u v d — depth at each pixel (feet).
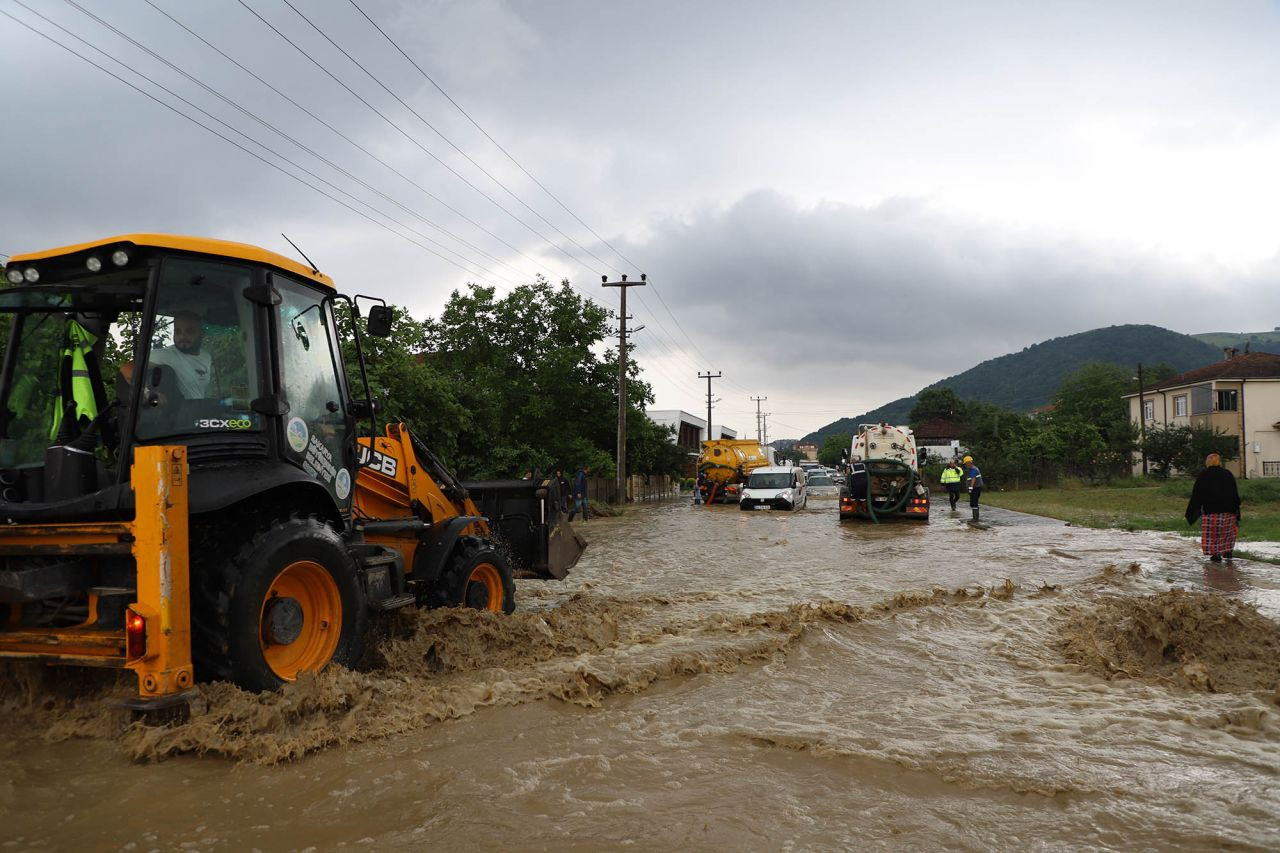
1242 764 13.98
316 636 17.87
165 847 11.00
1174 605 24.27
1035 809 12.12
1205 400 165.99
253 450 17.63
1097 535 60.18
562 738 15.38
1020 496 125.70
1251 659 21.89
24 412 16.98
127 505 15.53
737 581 38.63
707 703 17.98
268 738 14.47
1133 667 21.42
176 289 16.81
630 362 113.80
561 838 11.15
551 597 34.42
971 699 18.42
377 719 15.84
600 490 121.08
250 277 18.02
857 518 82.23
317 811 12.08
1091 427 178.81
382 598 20.67
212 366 17.21
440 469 28.43
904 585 36.50
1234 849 10.82
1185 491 113.29
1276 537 54.13
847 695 18.72
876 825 11.55
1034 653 23.16
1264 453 160.45
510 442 78.54
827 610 27.63
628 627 26.30
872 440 91.66
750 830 11.39
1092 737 15.44
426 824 11.60
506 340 98.12
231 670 15.79
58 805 12.29
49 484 16.11
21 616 15.79
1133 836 11.20
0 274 23.95
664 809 12.09
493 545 27.55
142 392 16.03
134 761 13.87
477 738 15.33
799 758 14.33
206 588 15.85
